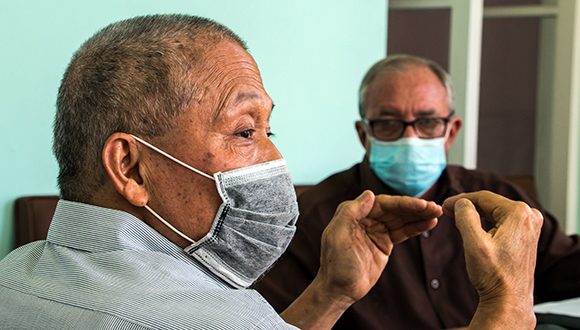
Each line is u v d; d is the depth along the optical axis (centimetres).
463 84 336
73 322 89
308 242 206
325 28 291
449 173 228
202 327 86
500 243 110
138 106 98
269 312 91
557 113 377
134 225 100
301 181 291
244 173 103
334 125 298
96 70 99
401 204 134
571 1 368
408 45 479
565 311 176
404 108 219
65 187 104
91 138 100
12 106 223
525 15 377
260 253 108
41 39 227
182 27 101
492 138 524
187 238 103
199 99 99
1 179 223
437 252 211
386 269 208
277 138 283
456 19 337
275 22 278
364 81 229
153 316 87
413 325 205
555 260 225
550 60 411
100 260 97
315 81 291
